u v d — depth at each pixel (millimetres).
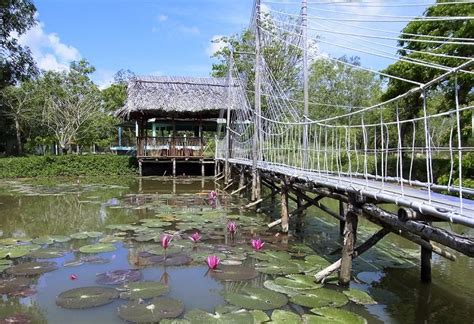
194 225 8062
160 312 3910
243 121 15875
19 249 6223
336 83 23078
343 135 12758
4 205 10930
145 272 5180
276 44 16438
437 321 3975
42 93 24766
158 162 19672
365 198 4562
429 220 3600
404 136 12016
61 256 5910
